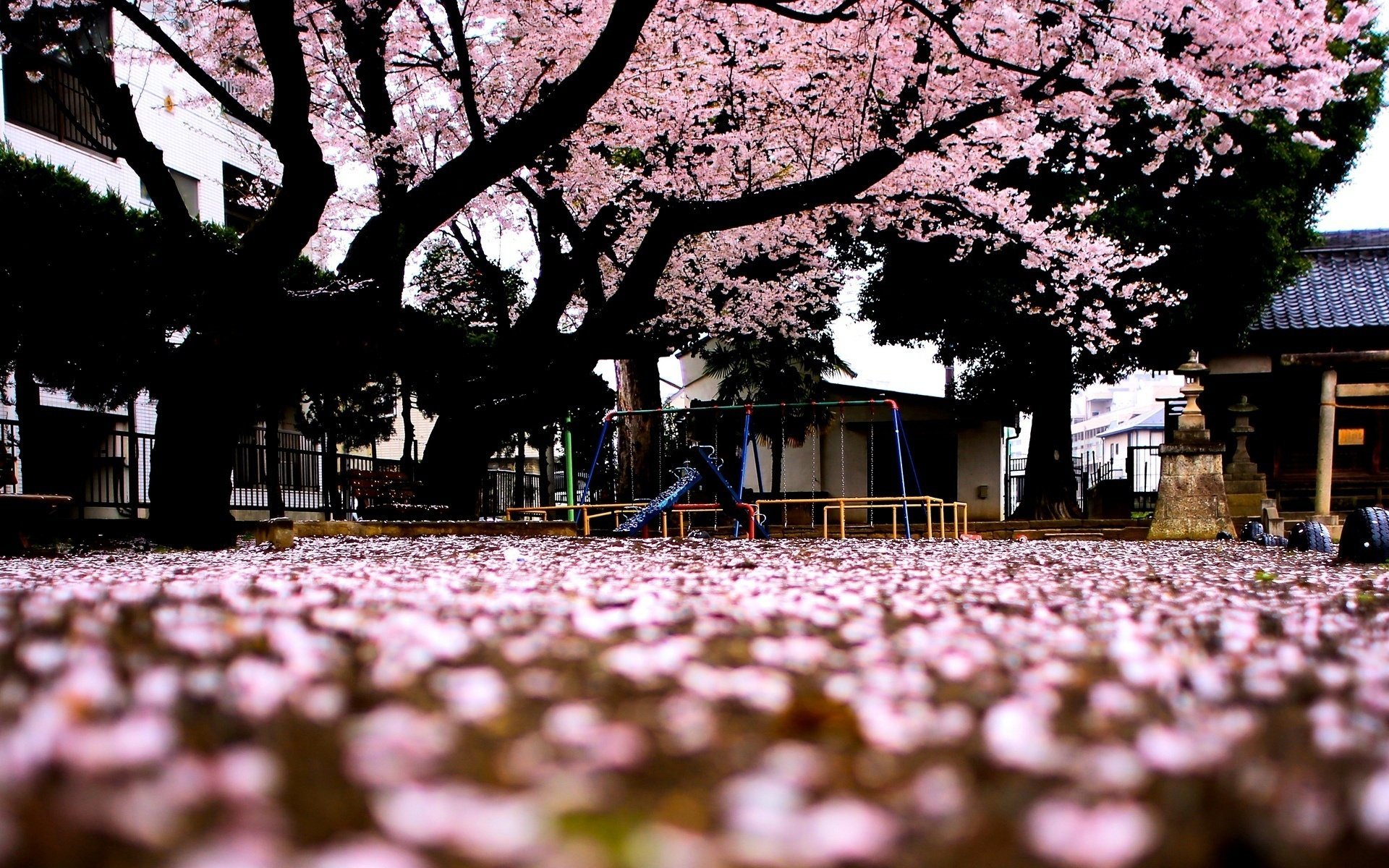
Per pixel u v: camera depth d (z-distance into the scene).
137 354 11.32
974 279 18.02
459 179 9.17
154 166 8.94
